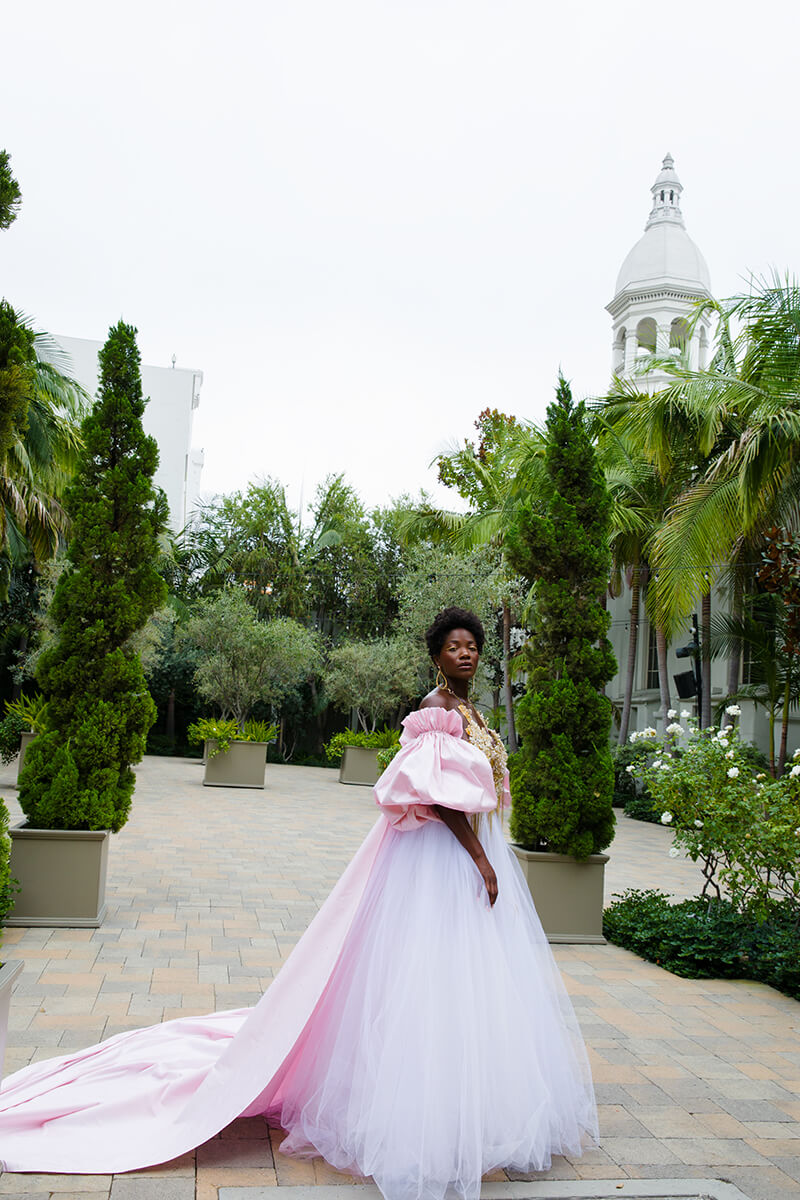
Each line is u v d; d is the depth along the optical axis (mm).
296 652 19016
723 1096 3713
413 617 16984
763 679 13469
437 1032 2746
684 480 14469
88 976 4891
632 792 17453
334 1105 2877
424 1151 2615
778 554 7277
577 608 6602
